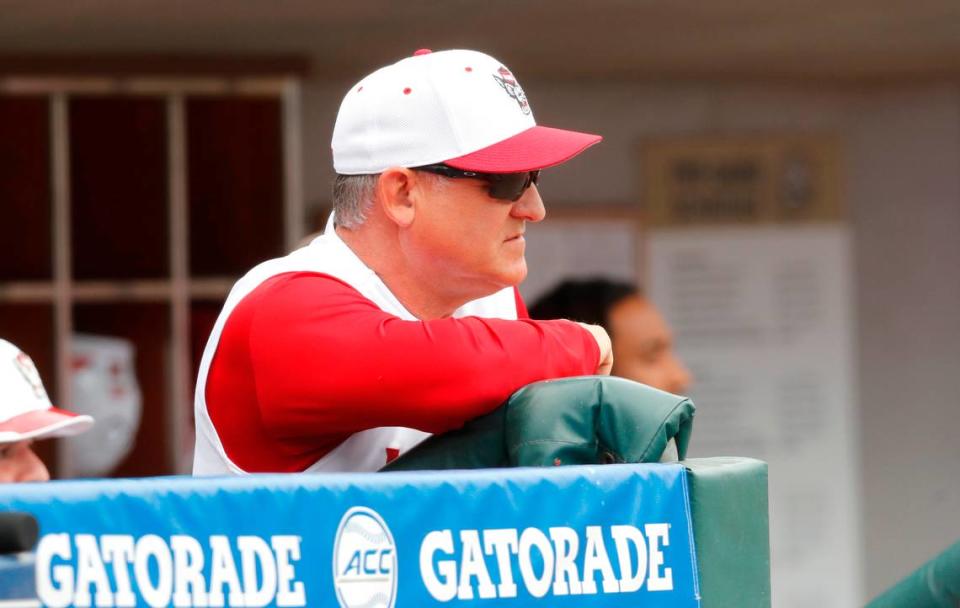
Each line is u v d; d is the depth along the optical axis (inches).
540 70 601.0
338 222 234.7
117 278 561.3
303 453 223.9
